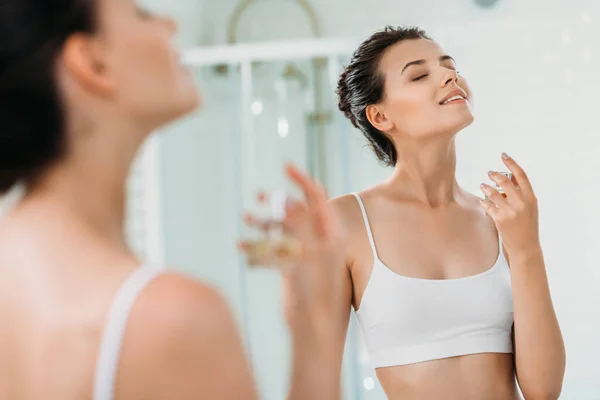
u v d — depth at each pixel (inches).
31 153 22.6
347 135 134.5
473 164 129.7
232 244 137.9
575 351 123.3
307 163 136.4
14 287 22.4
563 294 125.0
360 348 126.0
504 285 59.1
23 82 22.1
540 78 129.3
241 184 138.2
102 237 23.2
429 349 56.8
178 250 138.3
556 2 135.4
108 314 20.6
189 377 20.2
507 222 54.5
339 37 165.9
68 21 22.8
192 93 25.8
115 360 20.2
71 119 23.0
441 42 131.6
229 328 21.5
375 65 63.0
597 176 126.2
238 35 171.5
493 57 130.3
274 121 137.6
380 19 163.6
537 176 128.0
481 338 57.3
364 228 60.9
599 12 127.6
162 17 25.8
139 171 138.8
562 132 127.9
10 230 23.4
